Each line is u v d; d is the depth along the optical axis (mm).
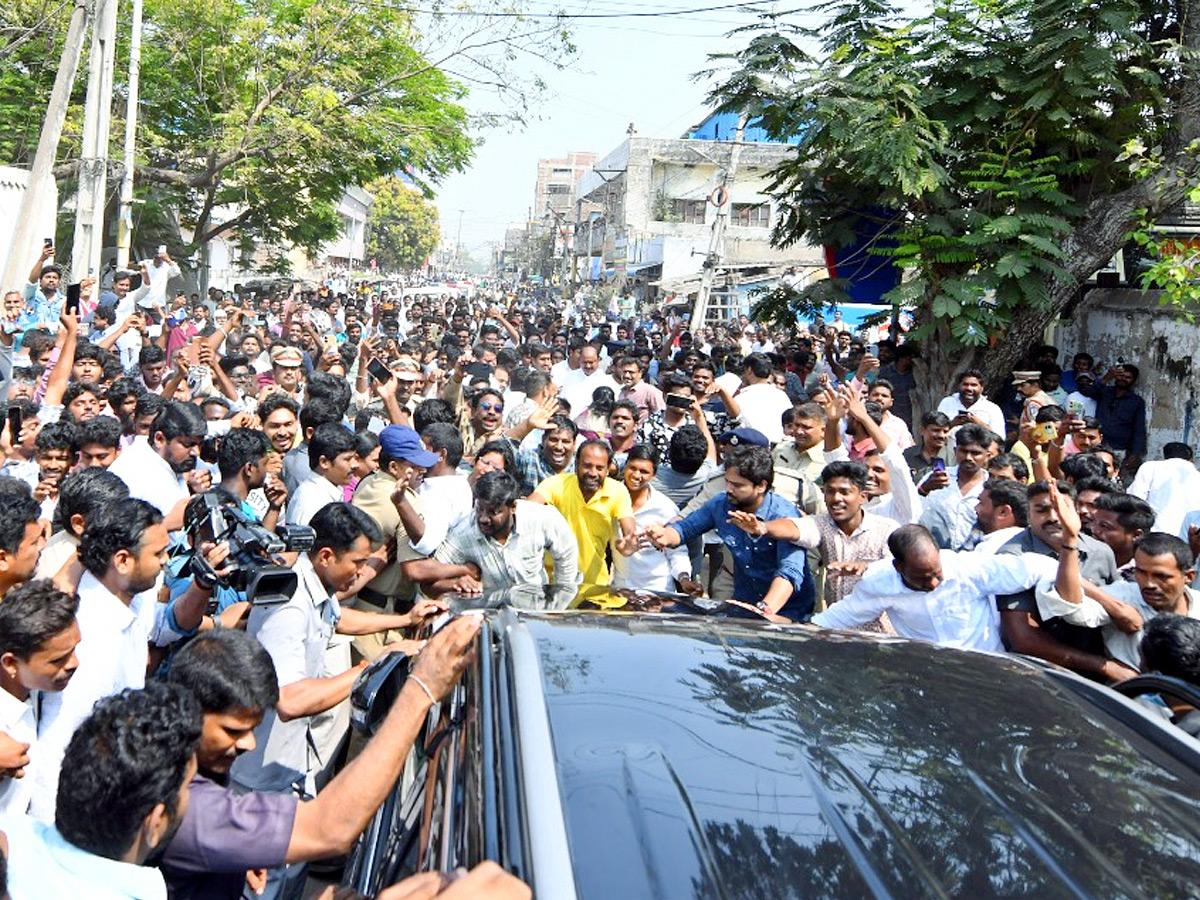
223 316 20750
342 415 8719
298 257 59156
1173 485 7906
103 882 2330
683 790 2172
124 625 3879
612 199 58125
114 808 2324
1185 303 10875
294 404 6859
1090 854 2051
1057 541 5176
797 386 13117
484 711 2559
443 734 2828
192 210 28516
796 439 7543
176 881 2801
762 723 2457
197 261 30875
